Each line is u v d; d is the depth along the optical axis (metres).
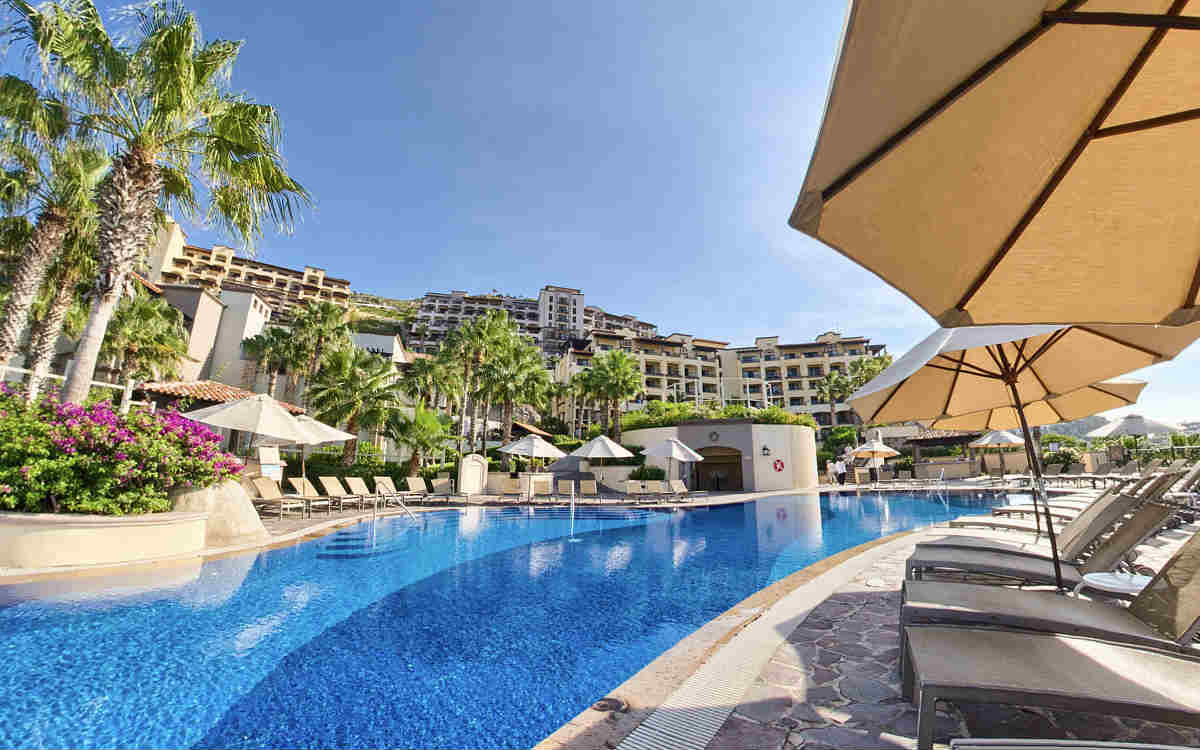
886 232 1.45
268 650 4.27
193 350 30.47
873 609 4.48
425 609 5.47
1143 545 7.38
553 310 101.06
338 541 9.47
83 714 3.20
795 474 25.94
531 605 5.65
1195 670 2.13
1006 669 2.12
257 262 90.12
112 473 6.59
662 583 6.69
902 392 4.00
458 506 16.36
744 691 2.94
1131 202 1.51
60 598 5.23
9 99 7.41
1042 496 3.58
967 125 1.27
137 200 7.96
